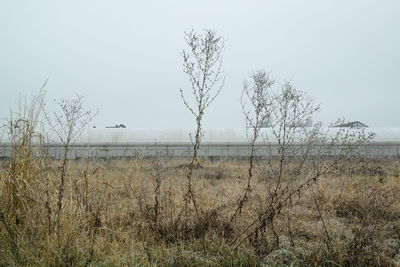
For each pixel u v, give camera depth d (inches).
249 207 257.8
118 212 245.8
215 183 417.4
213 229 221.5
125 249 194.7
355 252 185.2
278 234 221.3
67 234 186.5
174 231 216.8
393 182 369.7
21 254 178.9
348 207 273.7
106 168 294.7
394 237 222.1
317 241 209.6
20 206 199.3
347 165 341.7
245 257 183.3
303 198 306.8
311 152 268.8
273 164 291.4
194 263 178.5
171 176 316.2
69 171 242.2
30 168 207.6
